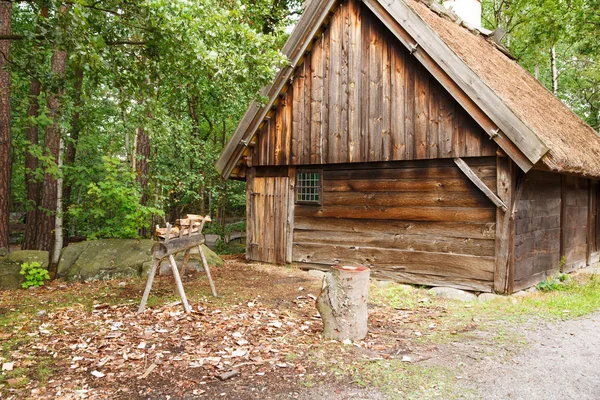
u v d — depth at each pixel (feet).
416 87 28.02
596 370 14.58
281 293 25.59
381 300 24.66
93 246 31.50
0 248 33.58
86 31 17.95
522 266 26.48
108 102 44.47
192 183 45.34
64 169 37.93
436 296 25.80
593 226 39.58
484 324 19.85
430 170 27.99
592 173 28.35
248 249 36.99
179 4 18.93
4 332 18.13
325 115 32.22
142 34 22.13
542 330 18.90
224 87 24.62
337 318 17.37
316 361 15.08
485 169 25.72
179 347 16.33
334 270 17.56
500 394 12.78
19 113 40.19
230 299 23.76
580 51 58.95
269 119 35.27
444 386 13.25
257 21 46.01
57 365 14.70
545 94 41.73
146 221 35.40
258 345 16.53
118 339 17.12
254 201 36.78
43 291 26.27
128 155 47.34
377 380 13.61
